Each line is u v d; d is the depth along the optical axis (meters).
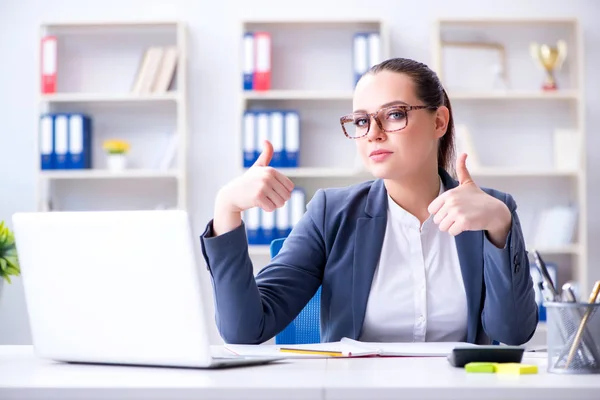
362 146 1.64
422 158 1.64
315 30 4.32
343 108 4.31
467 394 0.95
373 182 1.81
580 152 4.08
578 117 4.10
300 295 1.74
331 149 4.30
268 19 4.13
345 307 1.69
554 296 1.18
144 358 1.21
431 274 1.70
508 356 1.18
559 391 0.95
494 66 4.23
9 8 4.36
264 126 4.07
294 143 4.08
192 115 4.32
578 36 4.12
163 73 4.20
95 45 4.36
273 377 1.08
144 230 1.18
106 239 1.21
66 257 1.25
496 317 1.54
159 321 1.19
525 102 4.29
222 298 1.51
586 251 4.09
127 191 4.37
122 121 4.36
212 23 4.34
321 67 4.32
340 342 1.55
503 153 4.30
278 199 1.38
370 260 1.69
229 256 1.47
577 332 1.11
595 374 1.10
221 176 4.30
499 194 1.74
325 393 0.96
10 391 1.00
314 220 1.78
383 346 1.45
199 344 1.17
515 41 4.30
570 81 4.30
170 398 0.98
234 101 4.32
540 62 4.19
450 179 1.76
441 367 1.20
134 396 0.98
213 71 4.32
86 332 1.26
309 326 1.88
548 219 4.14
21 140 4.35
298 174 4.06
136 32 4.36
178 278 1.17
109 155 4.21
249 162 4.08
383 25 4.13
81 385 1.01
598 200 4.29
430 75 1.67
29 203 4.34
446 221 1.35
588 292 4.25
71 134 4.15
